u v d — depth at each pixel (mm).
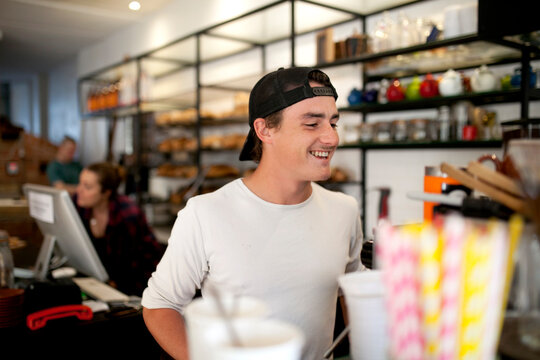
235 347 518
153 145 5613
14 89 11570
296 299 1195
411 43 2578
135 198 5551
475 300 562
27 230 3652
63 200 1853
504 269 583
